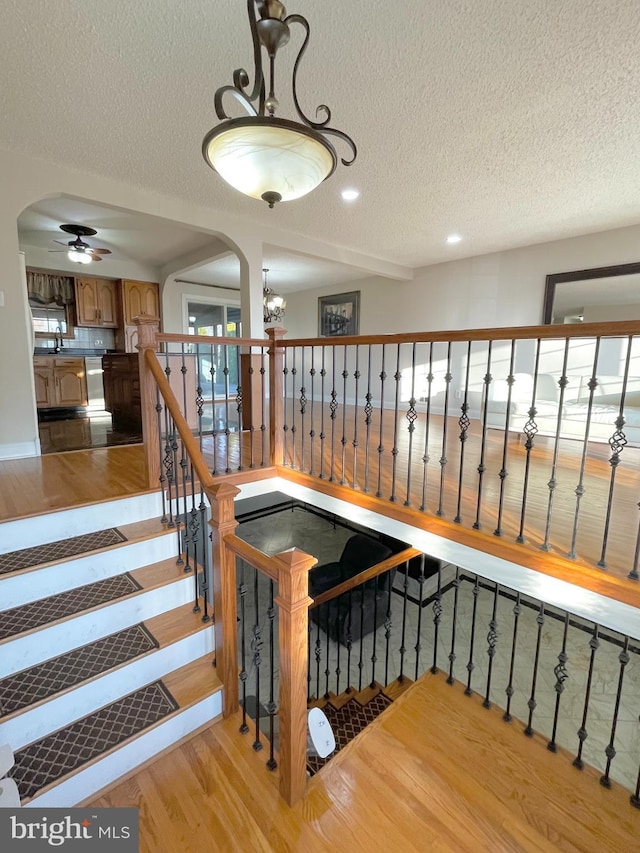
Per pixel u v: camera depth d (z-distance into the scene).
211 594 2.55
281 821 1.44
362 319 7.14
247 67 1.99
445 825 1.47
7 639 1.66
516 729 1.95
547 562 1.84
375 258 5.62
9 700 1.56
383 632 4.27
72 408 6.22
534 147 2.71
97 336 6.61
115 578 2.12
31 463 3.06
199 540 2.80
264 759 1.66
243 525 6.13
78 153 2.82
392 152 2.79
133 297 6.31
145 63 1.97
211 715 1.82
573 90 2.15
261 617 4.39
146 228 4.56
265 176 1.41
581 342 4.70
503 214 3.98
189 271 6.36
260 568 1.51
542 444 4.05
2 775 1.33
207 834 1.39
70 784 1.44
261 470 3.17
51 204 3.85
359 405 7.31
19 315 3.00
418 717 2.01
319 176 1.48
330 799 1.54
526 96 2.20
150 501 2.47
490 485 2.78
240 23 1.74
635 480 2.93
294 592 1.38
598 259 4.57
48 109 2.32
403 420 5.55
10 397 3.07
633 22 1.72
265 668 3.76
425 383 6.33
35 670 1.70
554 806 1.57
